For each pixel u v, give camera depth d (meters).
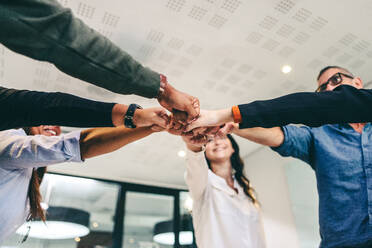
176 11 2.36
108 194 5.56
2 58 2.74
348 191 1.28
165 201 5.88
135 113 1.06
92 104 1.00
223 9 2.36
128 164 5.06
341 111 1.00
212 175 1.96
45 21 0.72
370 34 2.64
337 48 2.79
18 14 0.69
